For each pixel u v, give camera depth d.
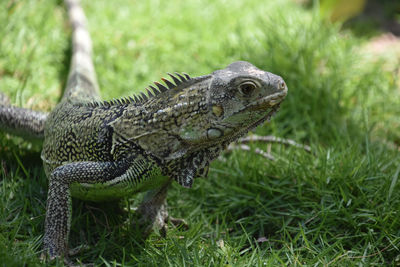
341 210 4.02
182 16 7.47
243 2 8.12
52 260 3.41
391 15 9.01
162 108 3.46
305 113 5.57
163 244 3.81
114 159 3.56
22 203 3.98
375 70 6.53
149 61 6.45
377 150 5.09
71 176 3.48
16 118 4.38
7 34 6.25
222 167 4.78
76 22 6.45
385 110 5.98
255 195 4.43
